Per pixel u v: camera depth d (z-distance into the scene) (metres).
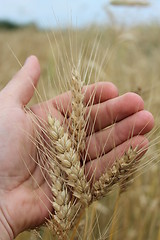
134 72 0.76
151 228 0.54
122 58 0.85
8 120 0.37
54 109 0.40
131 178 0.37
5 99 0.38
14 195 0.36
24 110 0.39
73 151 0.33
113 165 0.34
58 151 0.33
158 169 0.58
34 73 0.40
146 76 0.83
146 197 0.58
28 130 0.37
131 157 0.32
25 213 0.36
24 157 0.37
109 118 0.39
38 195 0.37
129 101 0.38
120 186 0.37
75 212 0.34
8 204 0.36
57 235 0.33
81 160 0.38
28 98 0.40
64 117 0.39
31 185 0.38
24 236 0.46
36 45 1.28
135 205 0.58
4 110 0.37
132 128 0.37
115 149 0.37
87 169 0.38
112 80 0.58
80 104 0.35
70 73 0.37
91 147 0.39
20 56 1.17
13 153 0.36
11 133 0.36
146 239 0.56
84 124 0.35
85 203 0.33
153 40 1.30
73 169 0.32
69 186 0.34
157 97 0.54
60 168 0.34
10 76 0.91
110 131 0.37
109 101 0.39
